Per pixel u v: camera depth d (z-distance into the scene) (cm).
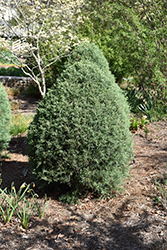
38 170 338
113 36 783
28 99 1016
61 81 341
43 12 616
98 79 340
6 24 594
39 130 325
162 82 701
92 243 267
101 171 325
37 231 288
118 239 271
